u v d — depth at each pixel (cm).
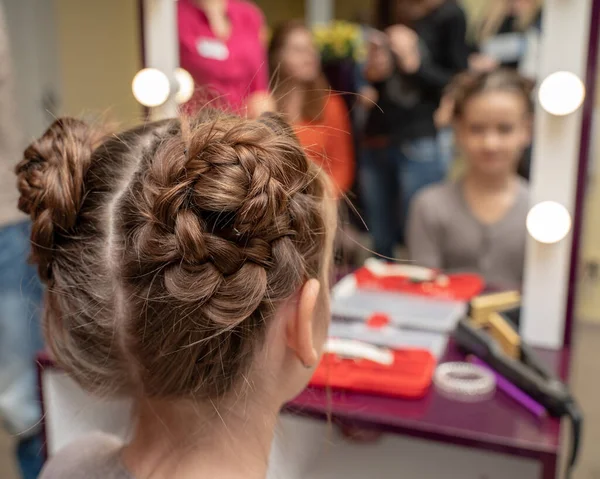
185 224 32
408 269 95
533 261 77
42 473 46
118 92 91
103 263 37
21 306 105
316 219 37
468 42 98
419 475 73
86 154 39
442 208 92
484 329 74
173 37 84
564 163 73
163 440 39
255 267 33
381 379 64
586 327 91
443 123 99
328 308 41
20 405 104
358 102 100
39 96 108
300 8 106
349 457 76
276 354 38
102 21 90
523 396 62
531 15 86
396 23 103
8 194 103
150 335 35
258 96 90
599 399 96
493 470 73
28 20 106
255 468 40
